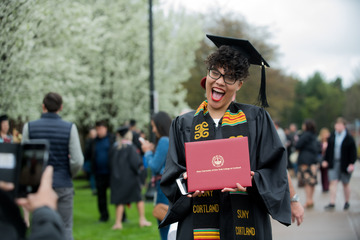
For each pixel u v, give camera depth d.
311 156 8.98
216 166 2.43
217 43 2.92
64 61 10.51
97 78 15.41
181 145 2.76
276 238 6.00
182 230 2.68
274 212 2.47
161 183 2.74
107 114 16.42
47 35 8.05
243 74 2.70
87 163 11.45
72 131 4.25
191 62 19.09
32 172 1.74
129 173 6.97
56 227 1.69
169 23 18.12
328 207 8.66
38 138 4.15
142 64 17.16
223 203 2.57
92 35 12.52
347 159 8.51
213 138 2.66
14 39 5.21
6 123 5.47
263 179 2.50
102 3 15.45
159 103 17.64
